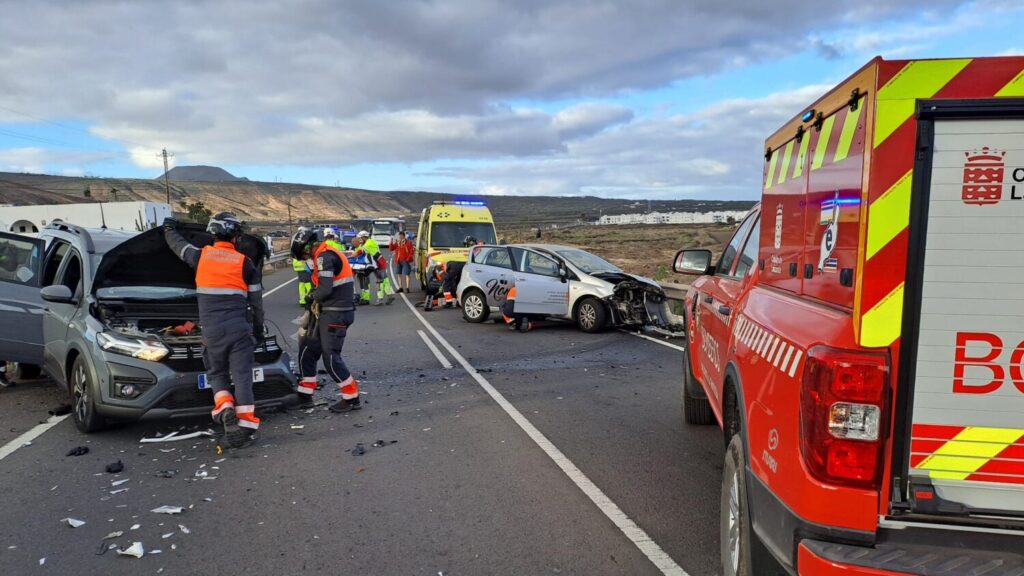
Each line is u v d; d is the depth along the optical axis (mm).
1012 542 2166
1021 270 2141
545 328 12883
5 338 7047
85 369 5766
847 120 2393
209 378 5621
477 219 19406
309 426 6246
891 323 2172
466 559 3607
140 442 5707
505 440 5738
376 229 50281
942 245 2156
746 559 2795
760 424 2750
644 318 11977
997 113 2102
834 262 2439
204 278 5508
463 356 9867
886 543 2180
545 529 3984
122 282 6875
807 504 2238
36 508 4281
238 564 3545
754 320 3227
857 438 2160
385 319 14539
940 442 2195
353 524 4059
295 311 15398
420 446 5605
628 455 5332
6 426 6148
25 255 7441
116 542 3797
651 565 3553
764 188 3773
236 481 4797
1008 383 2162
